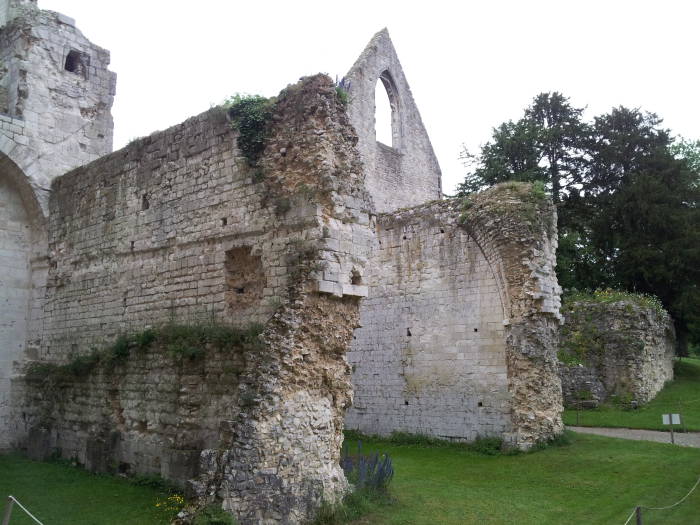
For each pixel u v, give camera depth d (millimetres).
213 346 11141
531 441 15766
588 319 24766
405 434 18891
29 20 18531
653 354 25391
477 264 17984
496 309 17391
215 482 8906
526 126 37000
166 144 13469
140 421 12547
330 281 10141
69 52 19391
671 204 34281
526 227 16781
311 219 10359
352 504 10102
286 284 10430
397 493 11648
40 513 10094
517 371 16344
